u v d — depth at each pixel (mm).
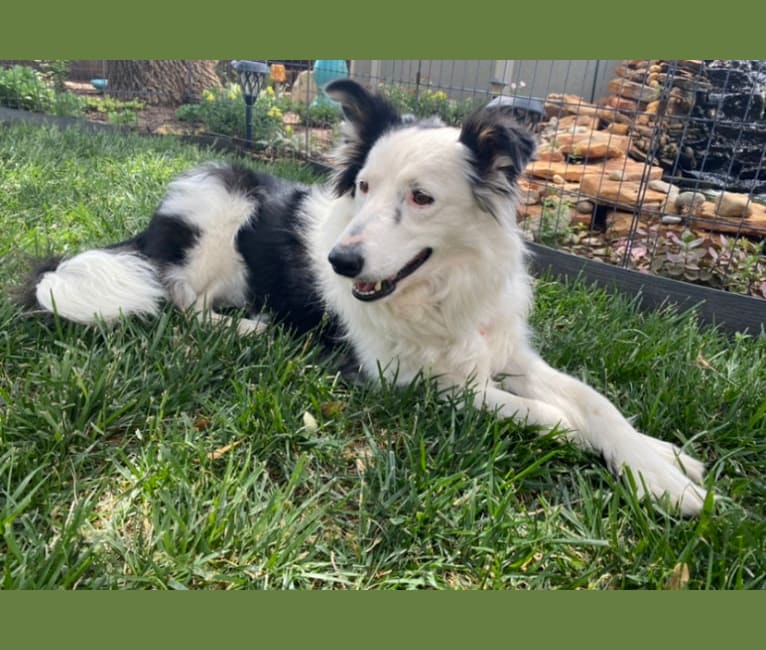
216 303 922
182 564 463
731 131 1699
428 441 621
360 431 650
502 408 653
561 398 675
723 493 582
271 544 489
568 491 579
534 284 995
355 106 742
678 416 677
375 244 635
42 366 660
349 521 532
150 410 624
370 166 678
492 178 675
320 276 811
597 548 506
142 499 519
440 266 689
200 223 882
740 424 657
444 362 719
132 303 773
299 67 2607
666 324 911
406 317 707
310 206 872
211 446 587
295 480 536
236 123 2195
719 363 811
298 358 734
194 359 706
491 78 2795
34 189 1232
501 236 701
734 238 1209
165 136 2018
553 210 1357
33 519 481
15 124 1858
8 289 800
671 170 1757
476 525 519
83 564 445
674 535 513
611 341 825
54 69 2848
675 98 1752
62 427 565
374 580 481
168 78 2904
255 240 888
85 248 992
